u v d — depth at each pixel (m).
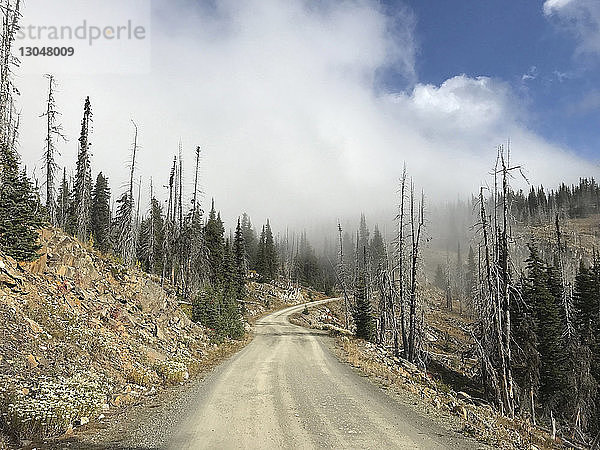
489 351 23.12
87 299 17.09
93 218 50.41
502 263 21.75
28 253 15.19
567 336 29.33
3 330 10.72
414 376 21.80
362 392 14.04
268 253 92.94
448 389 21.16
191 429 9.15
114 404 10.52
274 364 19.98
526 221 95.38
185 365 17.16
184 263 43.84
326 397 13.02
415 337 31.81
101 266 21.73
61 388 9.55
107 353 13.46
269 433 9.01
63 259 17.94
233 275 55.88
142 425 9.25
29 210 15.71
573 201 129.38
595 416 25.28
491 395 23.52
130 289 21.92
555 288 35.19
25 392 8.83
